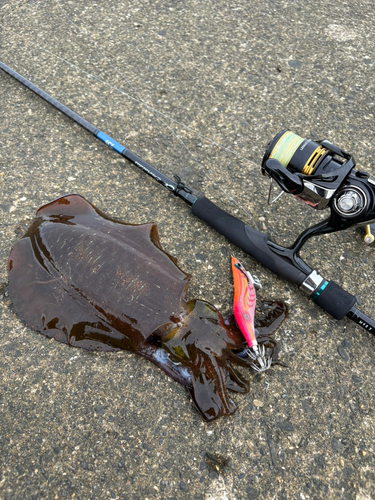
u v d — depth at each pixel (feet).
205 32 2.33
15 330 1.30
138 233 1.35
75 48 2.17
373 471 1.18
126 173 1.72
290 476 1.16
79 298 1.24
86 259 1.24
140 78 2.07
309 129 1.94
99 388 1.24
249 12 2.48
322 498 1.13
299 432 1.22
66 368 1.25
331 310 1.33
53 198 1.60
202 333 1.20
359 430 1.23
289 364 1.32
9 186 1.62
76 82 2.02
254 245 1.44
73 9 2.38
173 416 1.21
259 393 1.27
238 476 1.14
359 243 1.61
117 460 1.14
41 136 1.80
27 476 1.11
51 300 1.27
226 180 1.75
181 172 1.76
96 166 1.73
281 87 2.10
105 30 2.28
